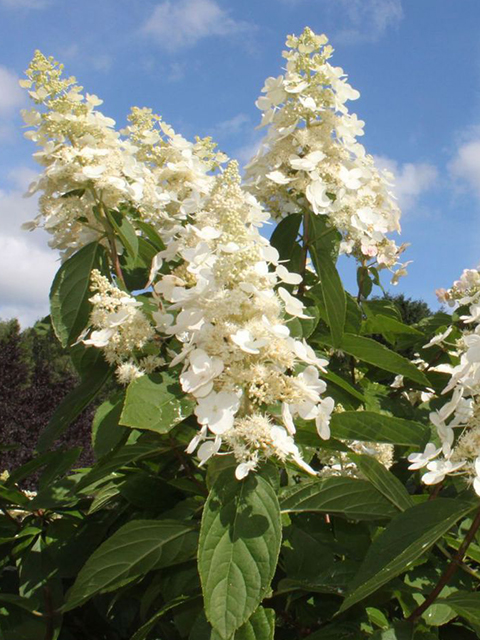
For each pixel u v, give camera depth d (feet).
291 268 2.76
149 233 2.68
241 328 1.65
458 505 1.61
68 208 2.47
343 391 2.63
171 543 1.82
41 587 2.22
